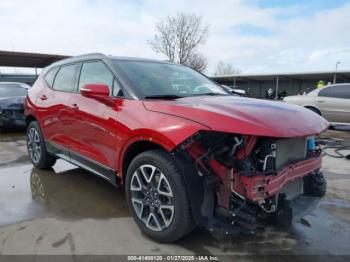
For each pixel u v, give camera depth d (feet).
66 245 8.80
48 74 15.39
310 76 79.77
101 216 10.62
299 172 8.63
